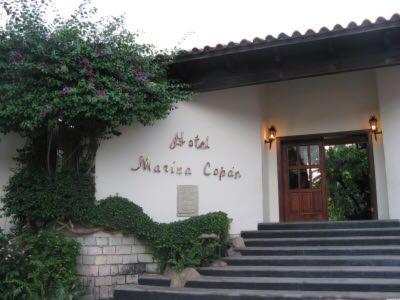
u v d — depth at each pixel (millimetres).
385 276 6004
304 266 6684
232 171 8688
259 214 8852
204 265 7062
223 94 8930
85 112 6383
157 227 7203
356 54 7406
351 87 9680
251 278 6402
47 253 6184
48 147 7137
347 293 5562
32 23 6422
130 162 7711
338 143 10352
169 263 7117
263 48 7383
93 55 6484
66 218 6973
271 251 7340
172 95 7359
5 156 7707
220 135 8703
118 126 7469
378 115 9297
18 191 6898
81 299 6617
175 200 7980
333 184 14203
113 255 7012
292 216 9844
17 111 6160
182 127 8305
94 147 7418
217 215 7559
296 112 10031
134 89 6742
